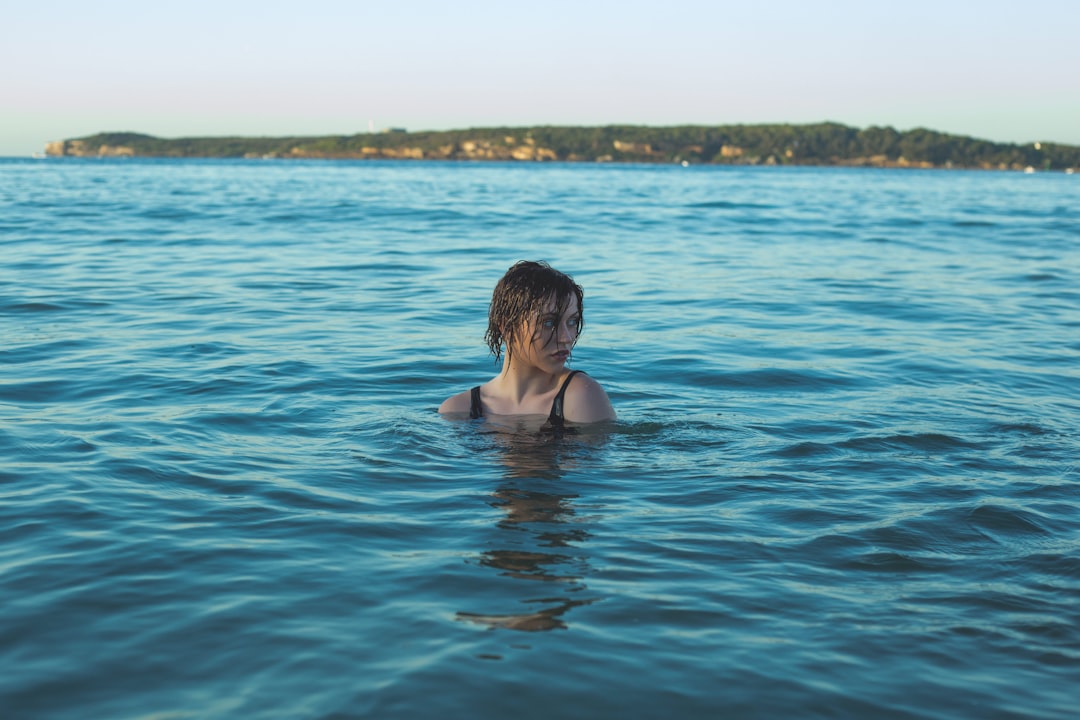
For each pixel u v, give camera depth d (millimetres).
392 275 11086
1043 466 4055
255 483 3658
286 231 17156
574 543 3072
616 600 2639
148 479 3691
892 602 2686
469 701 2109
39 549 2975
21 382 5449
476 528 3191
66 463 3877
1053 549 3107
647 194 38219
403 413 4801
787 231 19078
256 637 2396
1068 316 8773
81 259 12195
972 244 16531
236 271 11211
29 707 2074
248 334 7176
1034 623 2566
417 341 6961
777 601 2668
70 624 2467
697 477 3809
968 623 2559
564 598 2648
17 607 2562
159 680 2191
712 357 6516
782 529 3236
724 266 12633
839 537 3164
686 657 2330
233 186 40219
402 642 2375
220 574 2793
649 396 5332
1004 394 5535
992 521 3338
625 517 3328
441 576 2781
